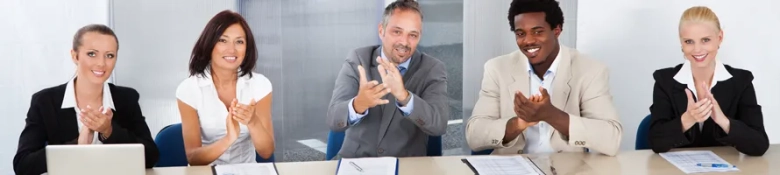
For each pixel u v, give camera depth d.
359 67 2.82
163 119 3.50
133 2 3.36
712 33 2.76
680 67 2.89
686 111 2.75
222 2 3.50
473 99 3.86
